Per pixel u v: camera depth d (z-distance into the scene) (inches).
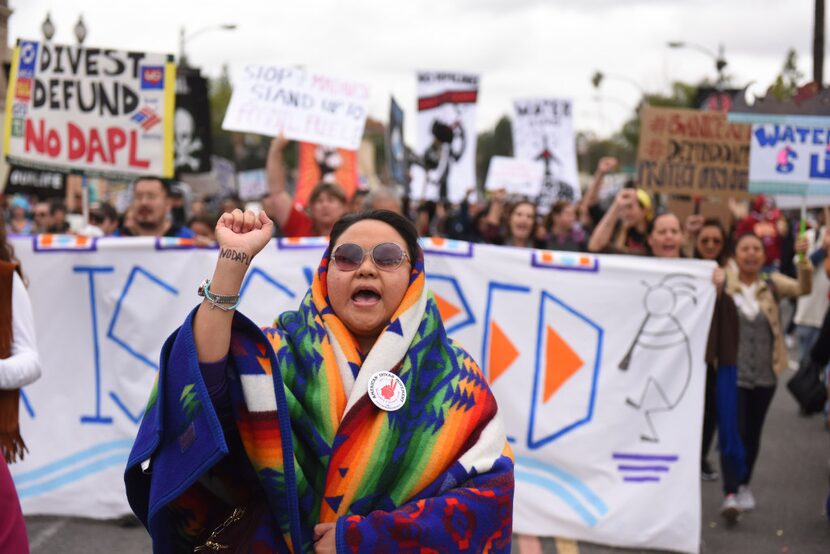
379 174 1654.8
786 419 368.5
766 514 245.8
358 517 82.6
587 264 211.3
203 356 82.9
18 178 399.5
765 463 301.4
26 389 218.1
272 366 84.0
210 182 929.5
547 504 208.7
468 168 522.0
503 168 615.2
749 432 248.7
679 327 209.9
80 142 273.3
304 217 300.8
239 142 1553.9
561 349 211.5
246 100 307.1
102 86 273.1
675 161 331.6
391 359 88.5
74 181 581.9
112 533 208.1
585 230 402.3
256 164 1545.3
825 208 337.4
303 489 86.1
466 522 84.0
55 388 218.4
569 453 209.5
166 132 273.6
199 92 330.3
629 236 283.0
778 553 214.7
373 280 91.0
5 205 584.1
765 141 302.0
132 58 273.1
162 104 273.3
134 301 216.7
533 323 212.1
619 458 209.2
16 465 217.0
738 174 330.6
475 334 212.8
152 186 261.4
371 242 92.9
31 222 596.4
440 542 82.8
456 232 493.7
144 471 86.7
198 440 80.0
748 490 245.8
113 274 217.2
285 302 216.8
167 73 273.6
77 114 273.1
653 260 211.0
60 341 218.4
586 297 211.3
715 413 260.8
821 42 719.1
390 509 85.6
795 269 532.4
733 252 258.5
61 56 272.5
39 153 272.5
